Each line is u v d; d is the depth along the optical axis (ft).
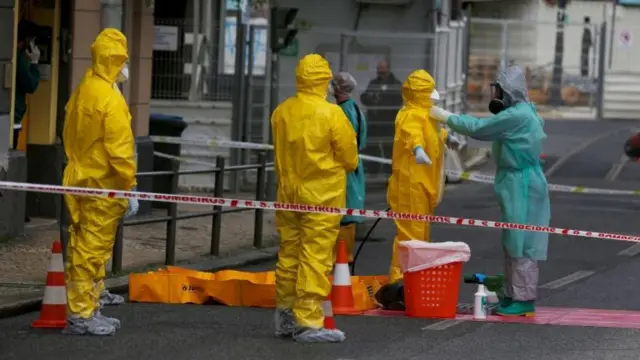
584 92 280.31
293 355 73.26
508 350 75.72
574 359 73.46
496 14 281.74
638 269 113.80
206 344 76.13
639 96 284.61
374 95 184.85
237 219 136.56
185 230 125.49
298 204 75.66
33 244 109.19
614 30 282.97
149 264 103.76
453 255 85.87
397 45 186.50
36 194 124.06
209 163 164.96
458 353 74.64
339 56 183.93
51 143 124.36
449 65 205.36
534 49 276.62
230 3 164.86
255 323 83.30
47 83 123.75
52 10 123.44
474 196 172.65
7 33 108.99
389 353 74.23
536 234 86.58
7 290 89.56
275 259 115.03
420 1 189.26
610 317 88.48
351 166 76.84
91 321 78.33
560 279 107.45
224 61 165.58
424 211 90.94
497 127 85.66
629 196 173.88
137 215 130.00
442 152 92.12
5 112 109.81
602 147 231.09
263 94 171.42
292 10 152.87
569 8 286.87
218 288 90.22
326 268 76.43
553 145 232.12
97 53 77.41
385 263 114.21
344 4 186.91
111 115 76.43
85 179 77.20
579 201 166.61
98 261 78.02
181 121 143.23
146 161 132.16
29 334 78.28
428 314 86.33
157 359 71.82
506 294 87.71
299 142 75.51
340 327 82.17
